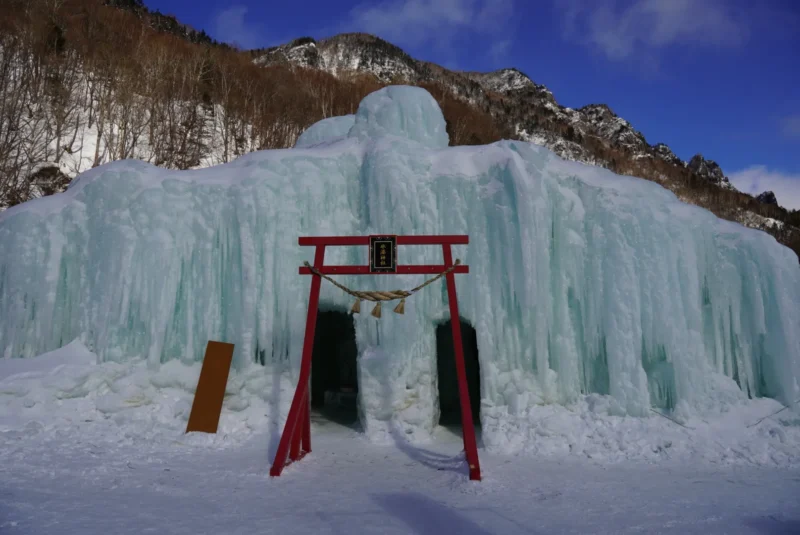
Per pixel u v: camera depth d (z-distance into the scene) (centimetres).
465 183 998
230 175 1062
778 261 992
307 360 782
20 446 770
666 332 918
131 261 985
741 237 1008
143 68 3594
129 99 3102
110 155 2811
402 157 1022
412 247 988
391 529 500
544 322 931
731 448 841
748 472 751
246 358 971
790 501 610
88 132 3017
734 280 996
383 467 759
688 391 905
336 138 1230
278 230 1009
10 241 1028
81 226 1036
